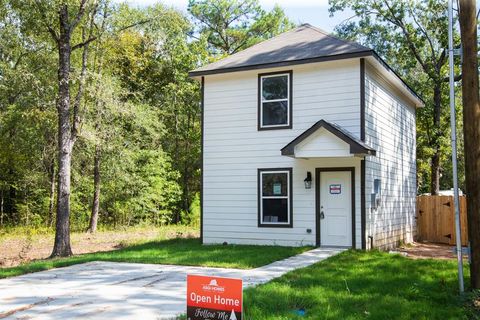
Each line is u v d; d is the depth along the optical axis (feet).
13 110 67.92
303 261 36.32
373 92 47.93
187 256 39.29
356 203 44.14
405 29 83.82
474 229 25.11
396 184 55.88
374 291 25.58
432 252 50.70
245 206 49.26
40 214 82.84
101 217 88.07
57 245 46.26
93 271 33.42
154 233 72.90
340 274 30.27
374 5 84.94
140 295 25.22
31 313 21.66
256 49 54.29
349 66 45.29
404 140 60.75
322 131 42.55
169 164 91.56
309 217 46.16
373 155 42.80
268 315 20.45
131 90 96.27
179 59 97.30
